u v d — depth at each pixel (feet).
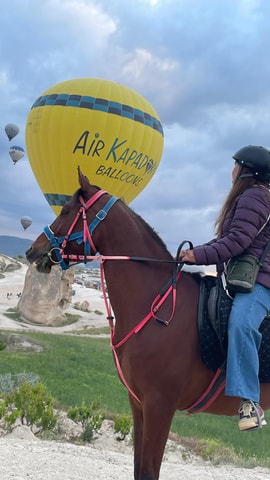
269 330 14.05
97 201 15.05
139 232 15.08
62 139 108.27
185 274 15.02
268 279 14.07
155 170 119.24
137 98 114.32
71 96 109.70
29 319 158.61
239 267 13.99
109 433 42.04
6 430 38.19
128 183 113.70
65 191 112.57
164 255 15.20
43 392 42.50
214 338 14.03
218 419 55.01
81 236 14.83
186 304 14.40
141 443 14.61
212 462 37.86
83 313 184.96
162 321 14.05
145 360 13.84
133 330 14.19
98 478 24.82
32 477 23.54
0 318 154.81
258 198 14.21
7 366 68.08
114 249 14.89
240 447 43.73
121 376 14.64
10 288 214.28
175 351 13.89
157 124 116.26
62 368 71.61
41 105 112.06
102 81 113.39
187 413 15.57
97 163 108.88
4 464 25.70
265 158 14.78
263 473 30.81
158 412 13.66
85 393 58.08
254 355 13.44
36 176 116.98
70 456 29.78
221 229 15.10
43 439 38.34
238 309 13.75
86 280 282.56
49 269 15.30
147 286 14.57
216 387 14.20
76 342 105.70
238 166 15.20
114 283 14.73
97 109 108.47
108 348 102.63
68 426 42.19
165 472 29.12
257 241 14.30
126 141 109.81
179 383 13.83
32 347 88.94
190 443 42.55
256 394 13.35
